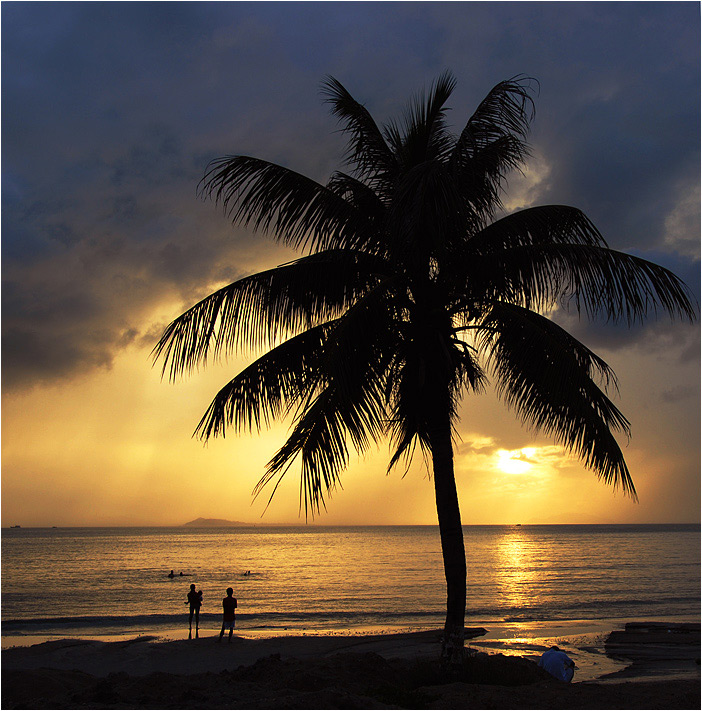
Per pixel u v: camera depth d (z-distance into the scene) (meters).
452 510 9.22
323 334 9.33
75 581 57.47
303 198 9.78
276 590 49.25
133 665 16.19
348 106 10.48
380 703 6.80
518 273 9.30
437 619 32.38
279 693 7.15
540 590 49.44
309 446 8.02
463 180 9.63
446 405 9.34
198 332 9.01
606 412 8.38
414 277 9.43
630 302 8.98
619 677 15.61
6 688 8.09
